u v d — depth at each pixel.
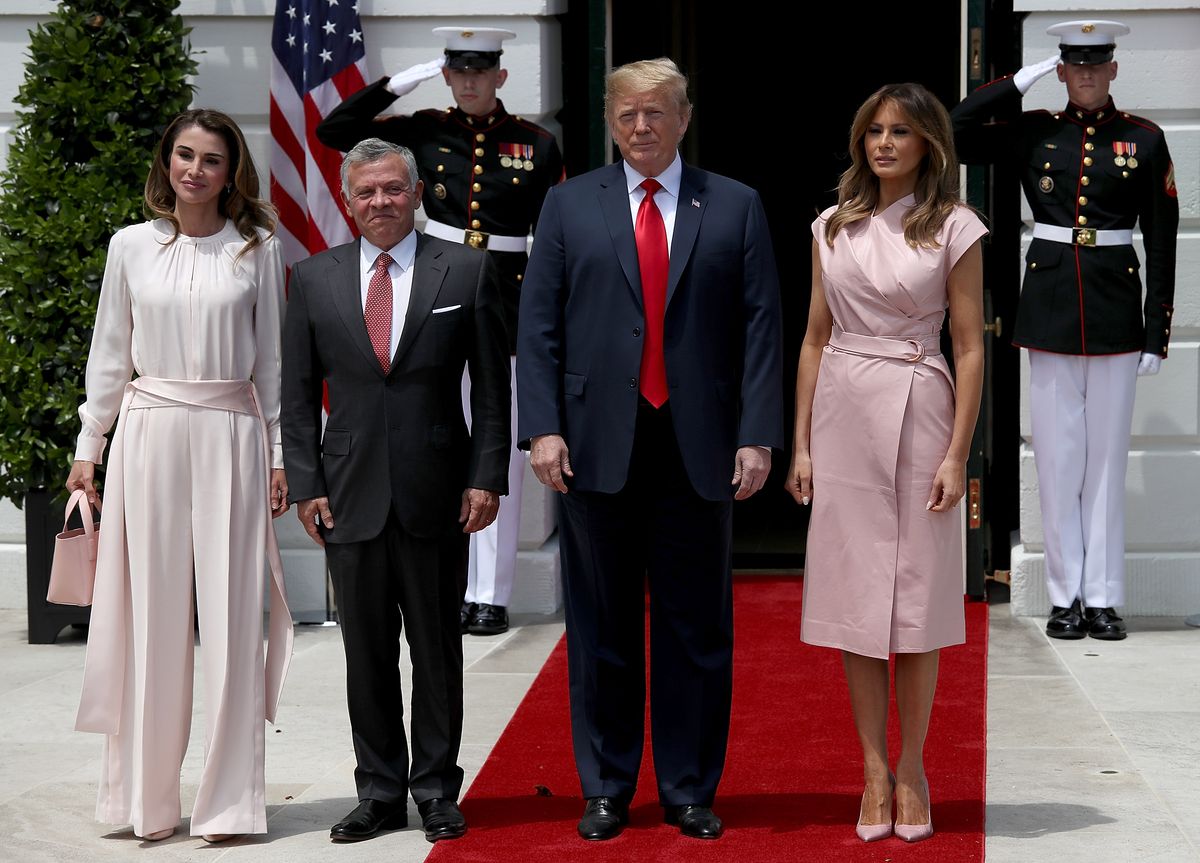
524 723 20.56
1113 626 24.72
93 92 24.72
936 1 42.19
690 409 16.09
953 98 42.34
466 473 16.72
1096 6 25.91
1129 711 20.67
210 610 16.50
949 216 16.20
